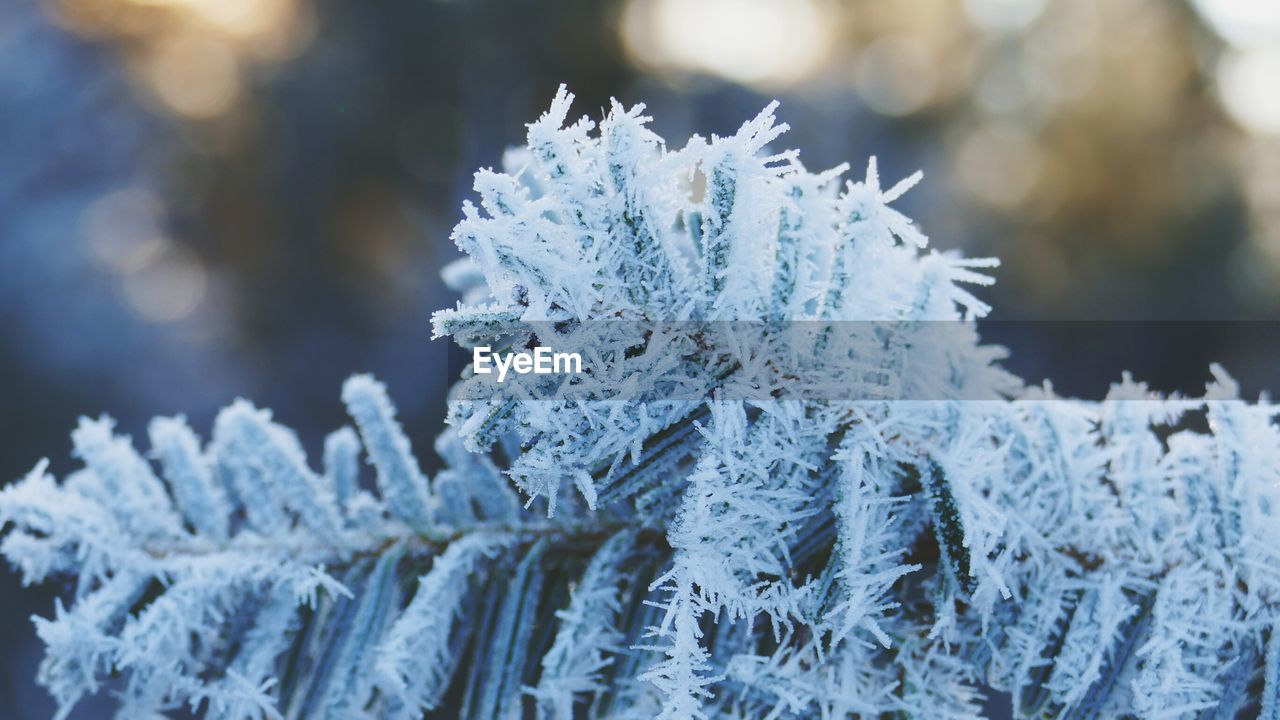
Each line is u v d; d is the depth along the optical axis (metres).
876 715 0.28
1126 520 0.28
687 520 0.26
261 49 2.46
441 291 2.20
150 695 0.29
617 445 0.26
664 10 2.92
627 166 0.26
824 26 3.33
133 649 0.28
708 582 0.26
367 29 2.49
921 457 0.27
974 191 2.71
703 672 0.28
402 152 2.49
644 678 0.26
